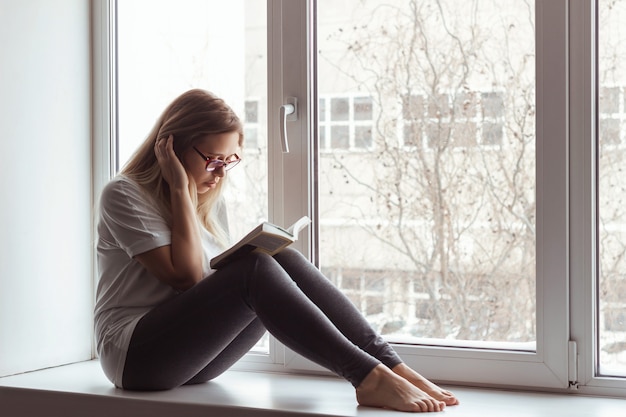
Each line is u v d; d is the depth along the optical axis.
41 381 2.20
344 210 2.29
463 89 2.17
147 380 2.00
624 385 2.02
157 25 2.50
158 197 2.10
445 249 2.20
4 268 2.26
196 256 2.03
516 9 2.11
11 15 2.28
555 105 2.05
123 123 2.54
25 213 2.32
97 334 2.09
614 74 2.03
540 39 2.06
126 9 2.53
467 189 2.17
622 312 2.04
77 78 2.49
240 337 2.08
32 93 2.34
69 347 2.46
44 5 2.38
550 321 2.07
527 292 2.12
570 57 2.05
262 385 2.15
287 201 2.32
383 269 2.26
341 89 2.29
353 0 2.27
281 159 2.33
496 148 2.14
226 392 2.06
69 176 2.46
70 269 2.46
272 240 1.92
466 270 2.18
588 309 2.05
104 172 2.53
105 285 2.11
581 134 2.04
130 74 2.53
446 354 2.17
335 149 2.30
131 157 2.17
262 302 1.83
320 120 2.31
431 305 2.22
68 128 2.46
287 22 2.30
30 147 2.33
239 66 2.40
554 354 2.07
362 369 1.84
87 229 2.53
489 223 2.16
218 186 2.21
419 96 2.21
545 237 2.07
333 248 2.31
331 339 1.81
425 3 2.20
